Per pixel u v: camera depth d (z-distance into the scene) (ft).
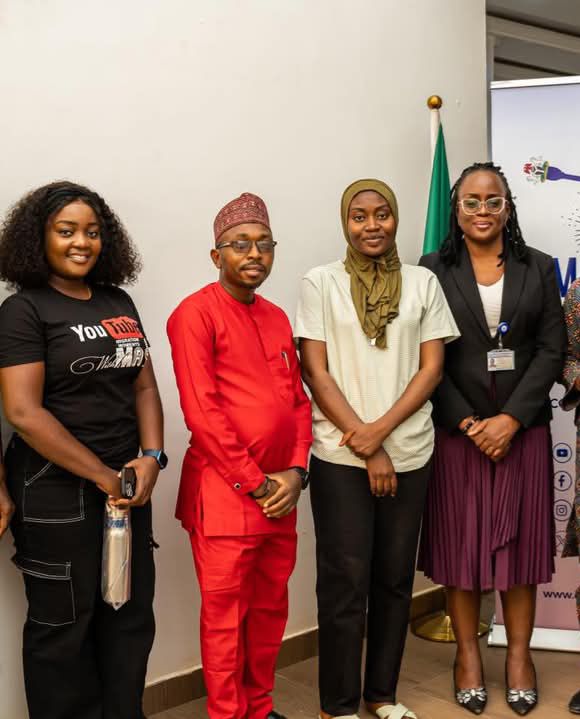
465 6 11.12
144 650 6.88
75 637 6.51
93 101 7.66
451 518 8.21
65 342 6.24
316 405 7.74
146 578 6.86
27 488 6.32
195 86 8.36
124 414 6.64
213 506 6.86
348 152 9.80
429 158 10.78
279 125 9.09
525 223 9.64
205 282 8.57
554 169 9.55
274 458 7.01
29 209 6.33
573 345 8.15
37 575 6.39
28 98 7.25
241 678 7.28
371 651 8.10
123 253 6.90
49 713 6.59
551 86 9.48
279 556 7.28
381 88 10.12
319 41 9.41
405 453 7.50
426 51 10.65
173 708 8.43
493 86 9.59
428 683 8.88
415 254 10.73
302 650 9.61
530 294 8.00
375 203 7.34
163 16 8.09
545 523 8.27
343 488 7.54
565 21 15.31
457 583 8.20
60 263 6.35
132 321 6.75
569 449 9.71
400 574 7.84
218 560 6.87
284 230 9.23
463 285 8.09
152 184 8.10
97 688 6.79
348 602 7.63
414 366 7.57
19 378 6.10
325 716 7.93
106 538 6.41
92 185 7.69
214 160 8.55
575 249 9.57
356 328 7.46
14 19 7.14
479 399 8.07
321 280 7.68
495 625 9.84
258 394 6.97
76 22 7.52
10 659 7.30
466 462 8.18
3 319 6.21
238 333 7.01
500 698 8.50
